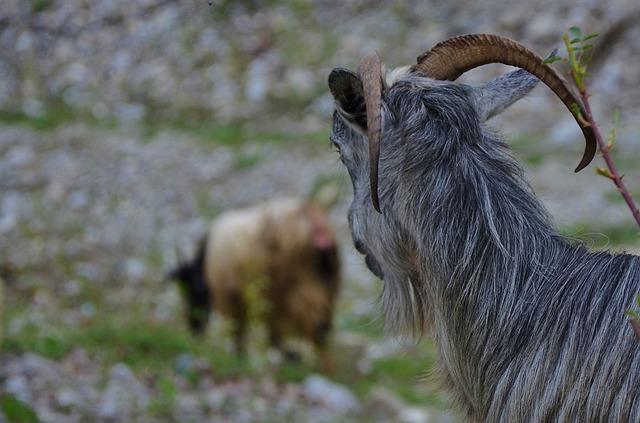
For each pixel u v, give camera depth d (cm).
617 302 871
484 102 982
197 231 3975
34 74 5703
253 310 2645
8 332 2370
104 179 4481
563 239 940
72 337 2377
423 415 2170
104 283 3312
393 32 5566
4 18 6044
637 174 4019
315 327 2709
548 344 888
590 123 768
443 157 942
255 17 5891
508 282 915
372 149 864
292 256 2689
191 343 2522
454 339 937
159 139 4922
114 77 5644
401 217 955
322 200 2880
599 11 5353
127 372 2152
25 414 1744
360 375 2641
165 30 5897
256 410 2080
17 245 3625
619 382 844
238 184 4400
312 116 5122
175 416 1927
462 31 5453
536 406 886
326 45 5609
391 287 1016
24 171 4578
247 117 5212
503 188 942
